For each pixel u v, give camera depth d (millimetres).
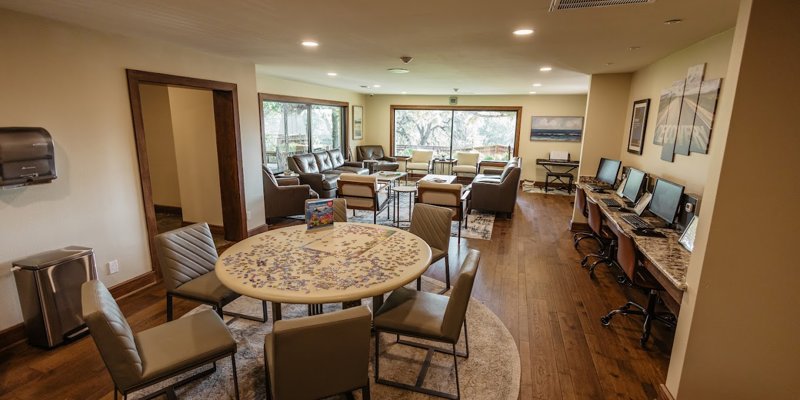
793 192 1639
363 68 5141
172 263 2459
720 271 1771
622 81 5047
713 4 2193
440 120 10320
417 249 2484
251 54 4051
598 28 2775
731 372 1863
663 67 3885
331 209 2957
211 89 4141
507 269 4039
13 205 2523
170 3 2279
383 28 2865
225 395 2152
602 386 2268
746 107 1620
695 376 1911
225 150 4535
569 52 3697
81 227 2949
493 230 5508
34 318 2504
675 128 3510
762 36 1559
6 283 2518
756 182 1664
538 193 8461
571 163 8812
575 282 3721
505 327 2891
